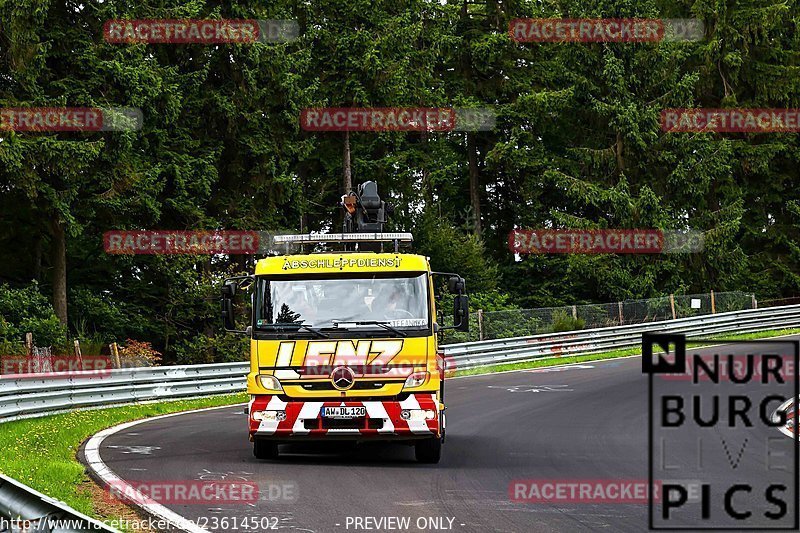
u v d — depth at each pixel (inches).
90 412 1684.3
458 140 4493.1
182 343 3075.8
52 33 2564.0
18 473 971.3
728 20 4303.6
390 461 1147.9
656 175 4077.3
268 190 3284.9
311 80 3666.3
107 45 2642.7
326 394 1105.4
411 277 1140.5
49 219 2620.6
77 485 950.4
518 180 4530.0
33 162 2379.4
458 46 4284.0
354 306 1128.2
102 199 2632.9
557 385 2169.0
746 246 4527.6
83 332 2787.9
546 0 4360.2
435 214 3782.0
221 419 1635.1
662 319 3312.0
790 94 4355.3
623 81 3976.4
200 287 2950.3
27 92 2495.1
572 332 2933.1
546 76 4392.2
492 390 2076.8
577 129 4338.1
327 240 1275.8
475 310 3467.0
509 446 1273.4
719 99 4488.2
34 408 1574.8
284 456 1185.4
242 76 3159.5
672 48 4094.5
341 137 3826.3
